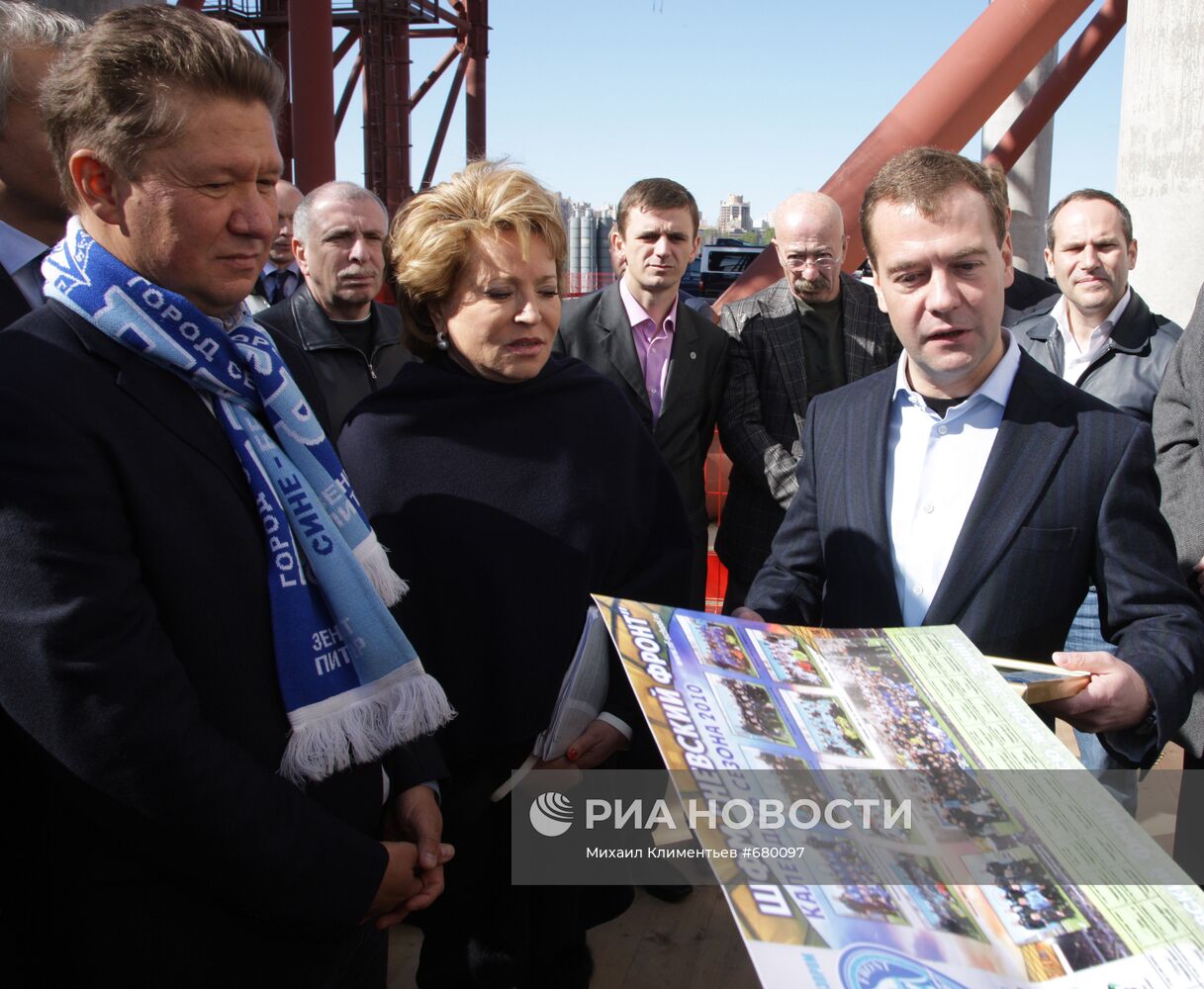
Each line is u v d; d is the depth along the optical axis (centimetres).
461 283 174
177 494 119
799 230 337
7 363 111
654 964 261
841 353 348
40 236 168
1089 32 1231
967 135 818
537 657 176
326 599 132
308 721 127
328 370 337
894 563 172
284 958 128
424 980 185
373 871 127
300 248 340
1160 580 156
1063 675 138
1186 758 215
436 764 158
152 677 110
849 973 83
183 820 111
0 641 107
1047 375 169
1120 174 550
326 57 1178
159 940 121
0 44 153
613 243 379
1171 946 94
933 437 170
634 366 337
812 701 122
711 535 436
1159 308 532
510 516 178
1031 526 159
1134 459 159
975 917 93
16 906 127
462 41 2125
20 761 126
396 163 1880
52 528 107
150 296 120
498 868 180
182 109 114
